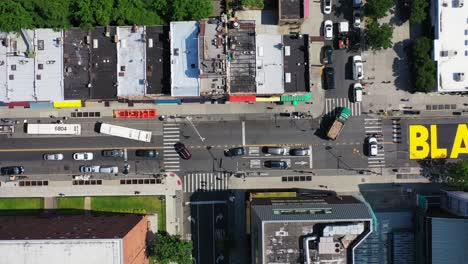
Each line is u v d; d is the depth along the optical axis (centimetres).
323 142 10288
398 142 10294
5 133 10262
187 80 9250
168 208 10312
